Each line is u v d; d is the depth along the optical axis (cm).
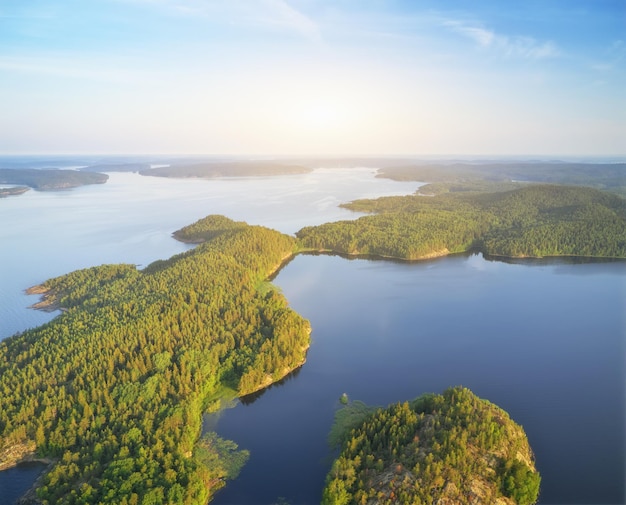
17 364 14275
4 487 10444
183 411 12338
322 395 14412
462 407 11431
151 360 14300
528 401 14188
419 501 8906
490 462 10062
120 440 10975
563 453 11706
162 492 9469
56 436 11275
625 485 10575
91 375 13238
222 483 10650
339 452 11688
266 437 12306
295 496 10275
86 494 9244
